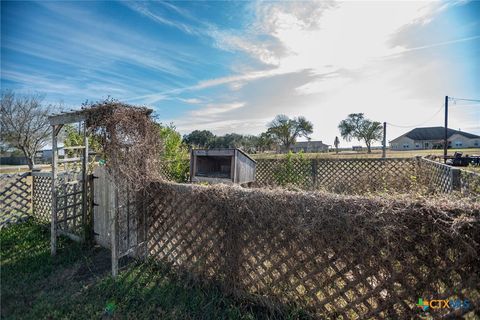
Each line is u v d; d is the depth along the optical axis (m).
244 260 2.38
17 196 5.00
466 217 1.42
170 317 2.20
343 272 1.86
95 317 2.21
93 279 2.88
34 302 2.44
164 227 3.08
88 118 3.06
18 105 11.32
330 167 7.25
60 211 3.95
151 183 3.15
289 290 2.18
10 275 2.94
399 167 6.67
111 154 2.88
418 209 1.55
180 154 8.05
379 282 1.71
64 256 3.48
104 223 3.71
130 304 2.40
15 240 4.05
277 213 2.08
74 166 5.28
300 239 2.00
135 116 3.03
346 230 1.76
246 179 6.14
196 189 2.67
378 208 1.67
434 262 1.54
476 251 1.41
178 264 2.91
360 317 1.84
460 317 1.51
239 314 2.20
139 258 3.23
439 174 4.98
